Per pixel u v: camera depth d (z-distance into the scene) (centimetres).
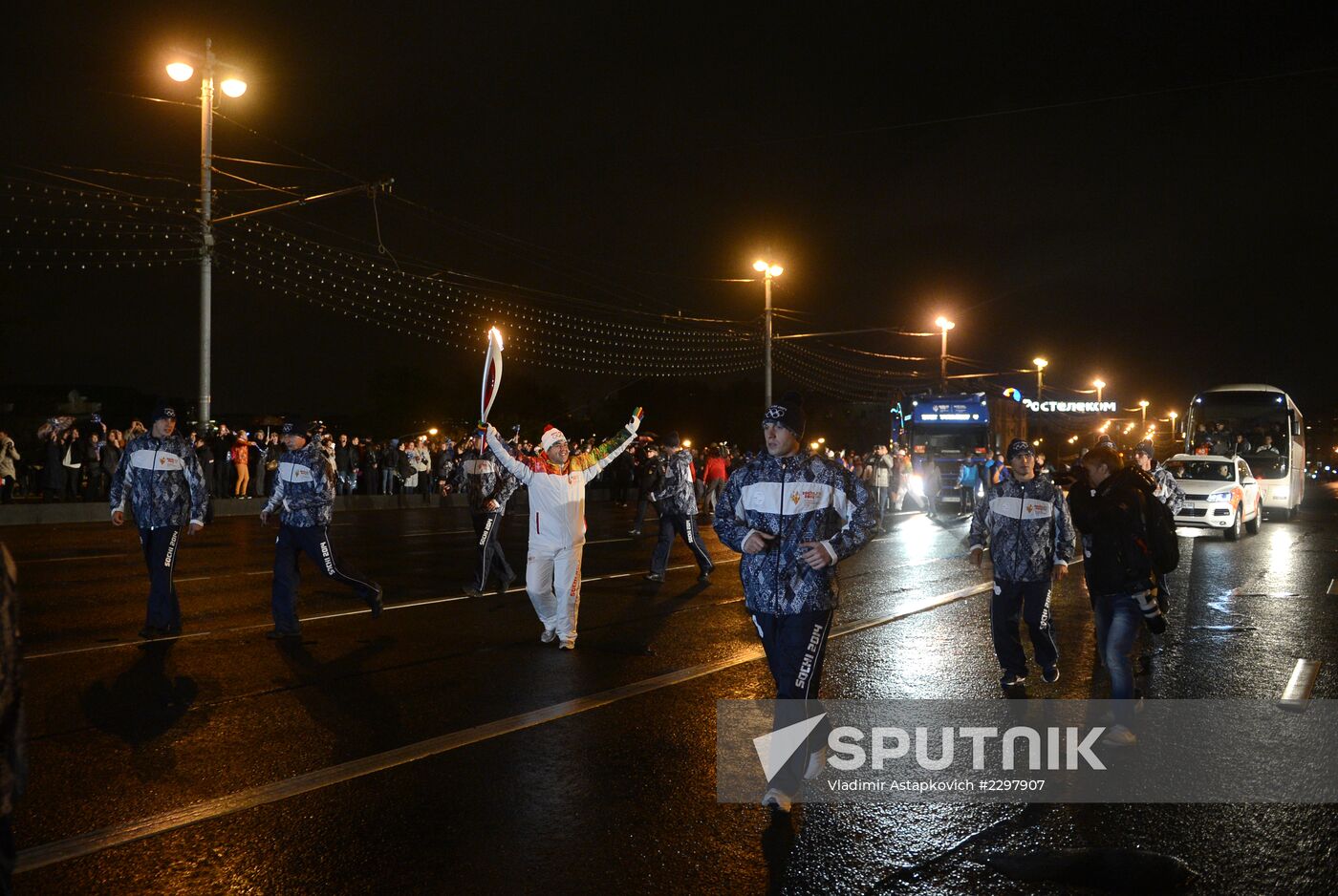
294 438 852
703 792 500
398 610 1001
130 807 467
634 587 1198
